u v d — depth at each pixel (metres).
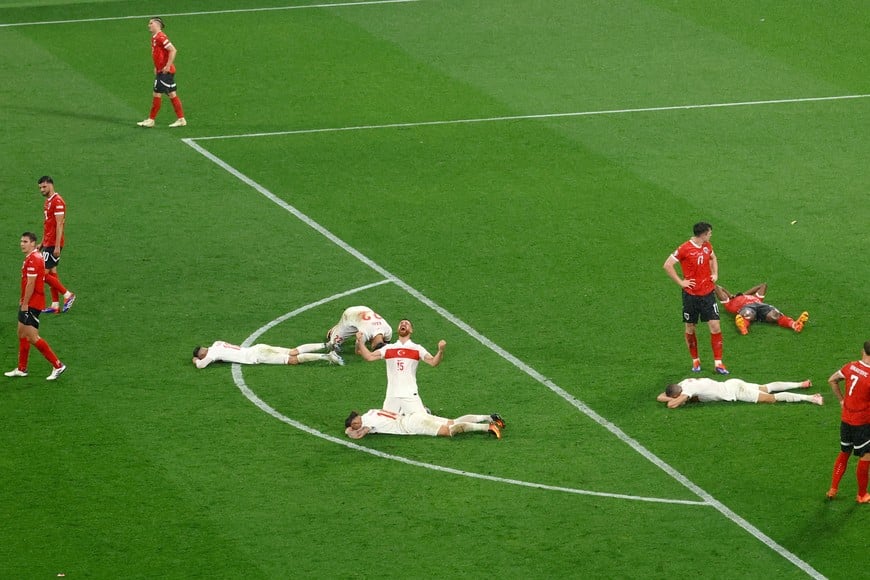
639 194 97.75
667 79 122.38
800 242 89.69
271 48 130.00
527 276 85.19
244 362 73.94
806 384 69.69
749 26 135.88
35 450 64.81
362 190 98.94
